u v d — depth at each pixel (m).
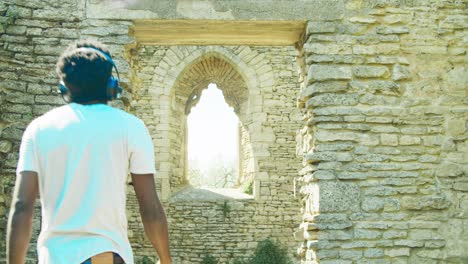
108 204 2.87
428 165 7.66
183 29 8.13
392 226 7.47
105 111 3.02
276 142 16.78
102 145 2.91
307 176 7.98
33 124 2.97
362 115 7.69
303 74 8.52
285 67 17.05
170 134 16.97
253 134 16.83
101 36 7.75
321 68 7.76
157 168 16.61
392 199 7.53
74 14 7.80
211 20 7.80
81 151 2.88
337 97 7.72
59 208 2.84
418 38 7.91
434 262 7.45
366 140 7.65
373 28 7.89
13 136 7.54
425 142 7.71
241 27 8.07
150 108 16.80
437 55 7.91
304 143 8.39
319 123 7.69
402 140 7.69
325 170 7.56
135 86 8.53
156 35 8.37
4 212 7.41
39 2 7.81
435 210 7.57
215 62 17.39
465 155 7.73
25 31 7.74
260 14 7.81
